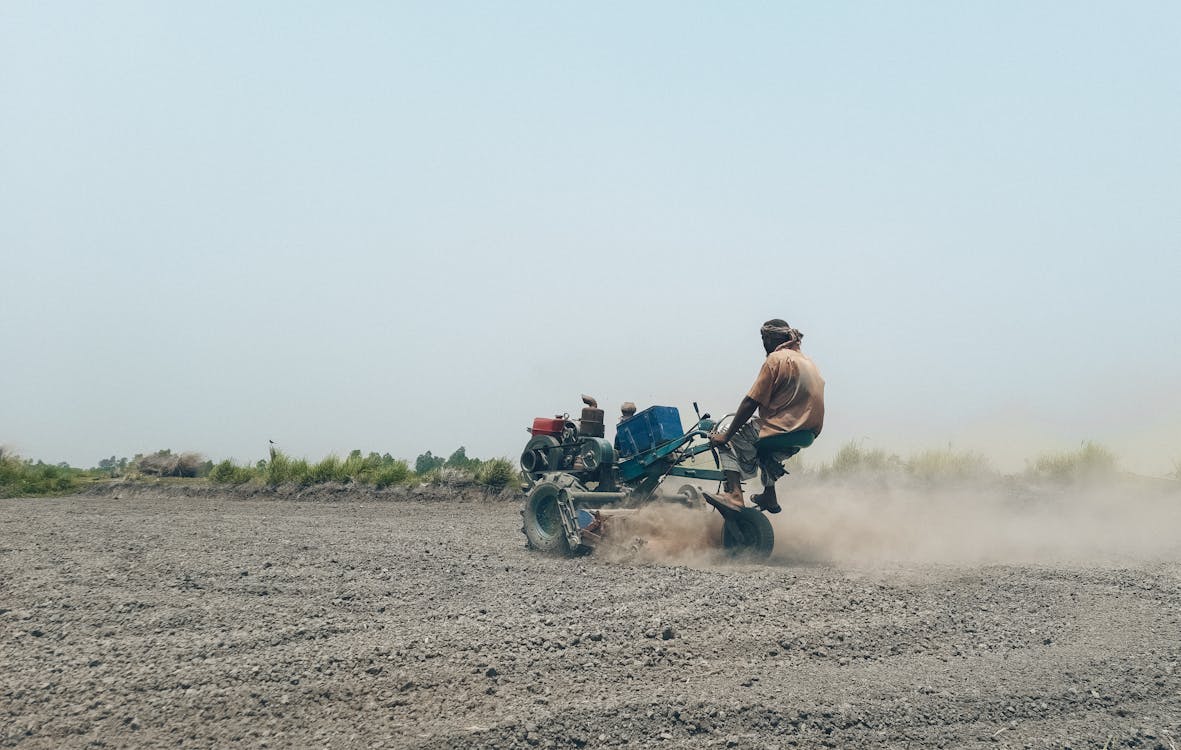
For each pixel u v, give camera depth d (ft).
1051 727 13.46
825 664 15.93
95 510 44.80
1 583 22.79
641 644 16.71
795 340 27.76
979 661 16.24
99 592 21.71
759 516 27.14
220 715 13.24
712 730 12.93
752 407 26.99
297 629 17.88
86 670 15.31
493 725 12.74
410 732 12.59
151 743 12.28
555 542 28.78
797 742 12.67
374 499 53.47
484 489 53.57
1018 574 24.16
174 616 19.07
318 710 13.44
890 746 12.68
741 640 17.02
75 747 12.13
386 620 18.81
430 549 29.84
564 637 17.07
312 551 28.84
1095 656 16.53
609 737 12.62
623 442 31.37
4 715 13.21
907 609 19.75
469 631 17.52
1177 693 14.96
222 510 45.62
